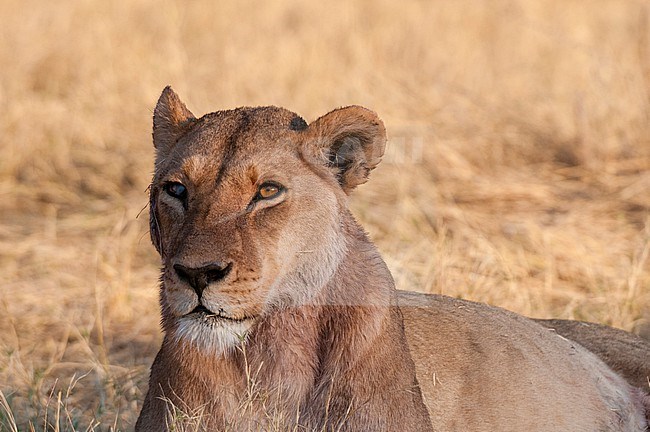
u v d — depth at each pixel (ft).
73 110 58.18
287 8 77.82
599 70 56.49
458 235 44.47
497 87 62.18
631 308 38.47
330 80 61.21
